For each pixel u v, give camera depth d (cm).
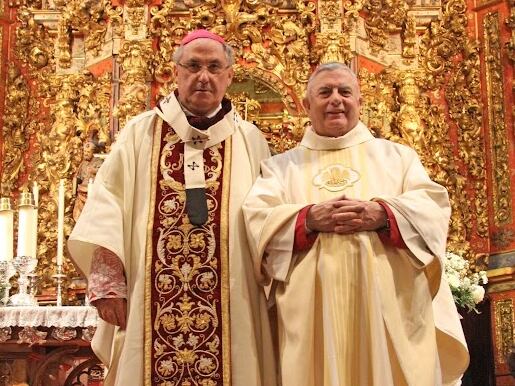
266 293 346
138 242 349
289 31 797
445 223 334
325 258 326
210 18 803
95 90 815
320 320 327
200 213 350
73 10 835
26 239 596
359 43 805
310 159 360
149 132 372
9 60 858
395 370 315
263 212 337
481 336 779
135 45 788
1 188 821
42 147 822
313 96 362
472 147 816
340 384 311
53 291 768
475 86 827
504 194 792
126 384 331
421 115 815
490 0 841
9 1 870
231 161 366
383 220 325
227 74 371
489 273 768
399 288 327
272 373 338
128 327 338
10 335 514
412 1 845
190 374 335
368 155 358
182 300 342
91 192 355
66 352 554
